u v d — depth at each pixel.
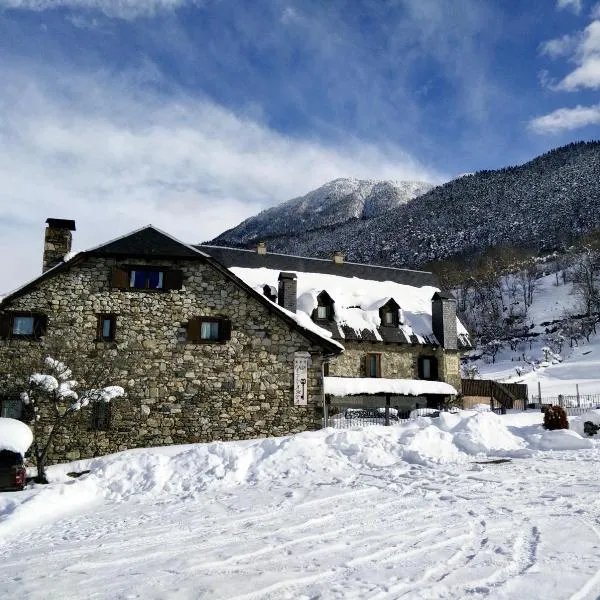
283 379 20.86
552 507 8.98
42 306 20.19
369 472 13.66
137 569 6.78
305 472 14.11
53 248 22.83
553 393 42.78
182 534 8.72
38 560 7.58
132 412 19.83
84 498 13.03
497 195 174.38
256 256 35.41
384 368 30.70
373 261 143.75
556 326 73.31
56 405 17.61
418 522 8.43
